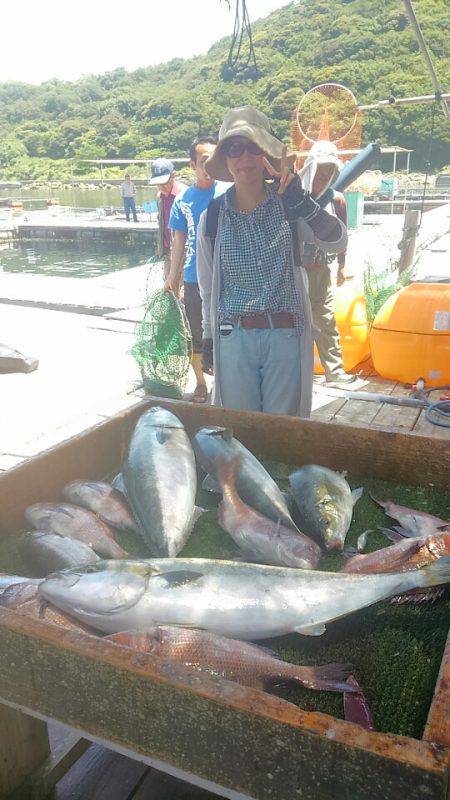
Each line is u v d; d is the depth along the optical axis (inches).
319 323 214.2
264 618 60.4
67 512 80.7
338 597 61.9
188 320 204.5
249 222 106.2
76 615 60.4
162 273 267.1
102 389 225.0
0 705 65.0
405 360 216.4
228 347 113.4
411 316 213.9
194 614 60.2
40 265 878.4
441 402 186.5
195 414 103.4
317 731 38.9
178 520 79.0
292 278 109.0
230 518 79.5
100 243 1027.3
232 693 42.0
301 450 96.7
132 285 418.0
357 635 60.7
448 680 44.3
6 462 163.8
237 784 43.9
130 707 46.1
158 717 45.1
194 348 206.4
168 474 84.7
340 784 39.5
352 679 52.7
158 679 43.6
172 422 97.0
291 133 261.9
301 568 69.1
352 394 207.3
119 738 48.1
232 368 114.4
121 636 54.3
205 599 61.0
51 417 198.4
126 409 103.3
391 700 51.6
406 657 56.9
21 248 1071.6
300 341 112.2
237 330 111.8
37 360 248.5
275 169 104.7
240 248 106.9
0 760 67.7
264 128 104.5
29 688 51.6
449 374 213.0
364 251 472.7
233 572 63.8
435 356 211.2
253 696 41.7
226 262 108.7
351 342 232.8
